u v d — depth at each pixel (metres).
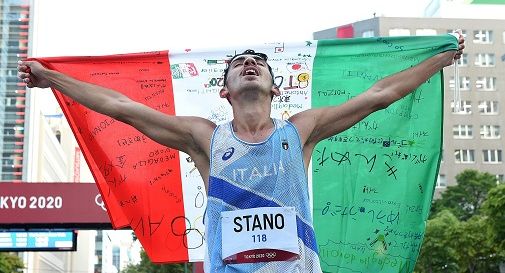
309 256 5.22
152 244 6.60
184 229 6.61
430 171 6.62
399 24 76.62
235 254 5.13
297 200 5.26
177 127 5.59
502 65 76.38
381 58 6.63
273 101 6.66
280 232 5.16
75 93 5.78
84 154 6.57
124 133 6.61
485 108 75.44
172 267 53.78
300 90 6.67
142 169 6.62
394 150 6.64
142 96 6.69
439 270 38.81
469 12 82.75
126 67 6.70
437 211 57.38
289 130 5.41
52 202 17.09
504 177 74.25
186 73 6.73
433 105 6.63
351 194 6.61
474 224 36.47
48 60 6.57
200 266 13.76
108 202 6.60
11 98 86.62
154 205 6.62
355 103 5.68
